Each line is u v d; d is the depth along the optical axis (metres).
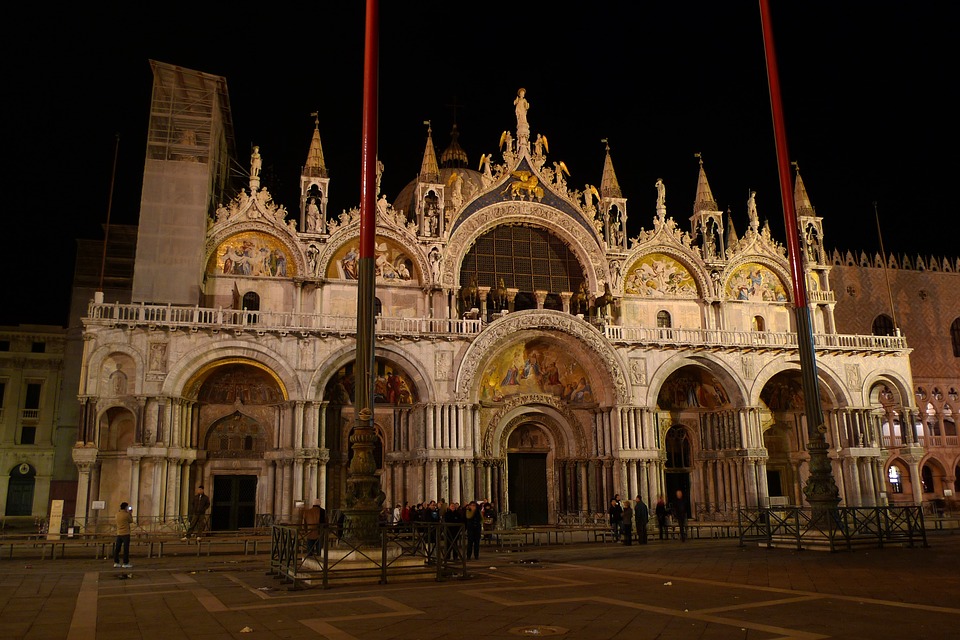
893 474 67.06
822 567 24.64
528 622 14.69
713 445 58.66
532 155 59.59
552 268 59.06
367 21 27.80
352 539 22.34
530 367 55.56
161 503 44.88
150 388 45.78
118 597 19.06
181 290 48.44
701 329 57.09
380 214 54.69
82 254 62.16
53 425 70.00
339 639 13.23
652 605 16.78
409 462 51.41
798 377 61.53
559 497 54.91
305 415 48.09
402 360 50.69
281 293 52.75
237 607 17.08
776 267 63.12
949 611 15.70
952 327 72.69
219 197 58.41
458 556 26.20
